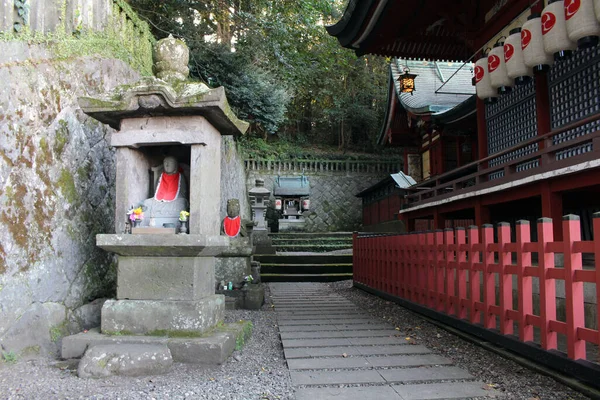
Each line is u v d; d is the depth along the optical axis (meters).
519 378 3.42
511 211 8.48
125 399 2.96
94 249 5.24
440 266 5.54
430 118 13.47
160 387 3.21
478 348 4.35
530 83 6.61
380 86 24.06
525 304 3.74
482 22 7.84
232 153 14.98
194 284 4.12
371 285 8.73
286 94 15.54
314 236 16.64
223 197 12.91
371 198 19.62
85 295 4.95
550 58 5.21
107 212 5.61
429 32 9.05
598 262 2.96
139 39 7.47
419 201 9.44
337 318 6.22
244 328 4.70
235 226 7.66
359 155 21.95
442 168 15.39
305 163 21.23
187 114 4.33
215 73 12.29
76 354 3.90
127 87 4.34
